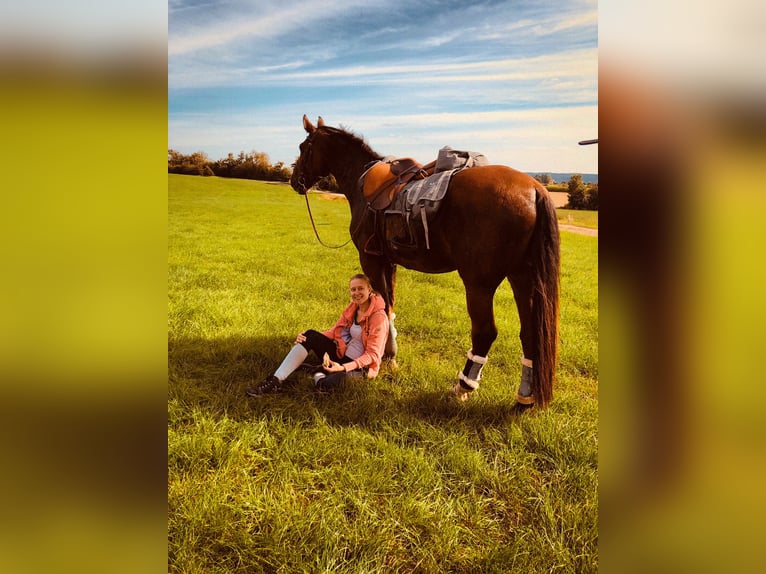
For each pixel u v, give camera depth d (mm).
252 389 2924
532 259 2510
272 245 8781
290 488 2178
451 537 1925
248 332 3951
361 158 3564
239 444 2422
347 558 1862
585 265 8000
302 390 3016
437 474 2283
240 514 2012
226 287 5449
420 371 3330
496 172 2588
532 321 2533
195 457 2305
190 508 2000
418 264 2980
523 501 2162
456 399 2889
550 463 2414
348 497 2125
